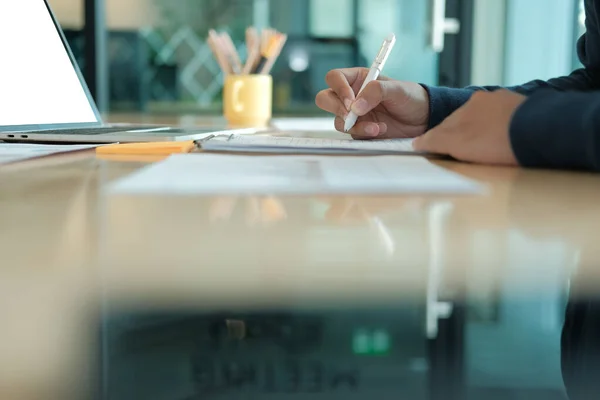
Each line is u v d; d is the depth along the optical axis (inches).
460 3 120.1
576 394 6.5
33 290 6.2
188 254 7.8
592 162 17.3
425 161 19.3
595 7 32.7
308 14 125.2
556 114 18.1
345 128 31.0
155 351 5.5
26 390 4.9
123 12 118.1
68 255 7.7
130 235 9.1
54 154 23.9
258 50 62.4
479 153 20.1
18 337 5.3
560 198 13.2
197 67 122.3
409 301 6.1
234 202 12.2
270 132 45.8
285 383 5.7
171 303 5.8
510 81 125.5
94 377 5.2
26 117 31.8
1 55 31.1
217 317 5.7
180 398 5.4
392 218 10.7
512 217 10.9
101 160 21.9
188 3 120.6
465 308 6.2
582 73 35.8
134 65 119.8
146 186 13.4
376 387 5.7
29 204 12.1
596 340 6.7
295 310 5.8
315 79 127.0
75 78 39.1
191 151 23.7
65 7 90.7
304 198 12.8
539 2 124.3
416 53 125.2
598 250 8.3
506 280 6.9
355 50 127.0
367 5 125.0
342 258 7.7
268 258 7.7
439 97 32.3
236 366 5.6
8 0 33.0
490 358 6.2
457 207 11.9
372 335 5.9
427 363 5.9
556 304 6.4
